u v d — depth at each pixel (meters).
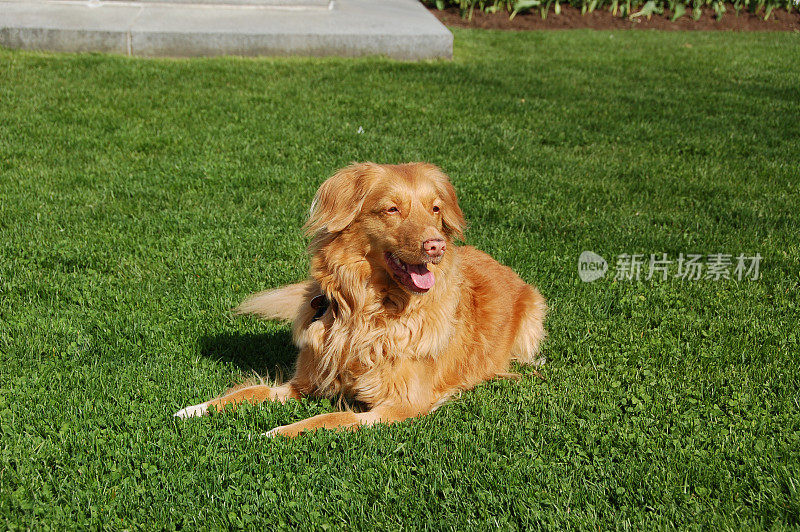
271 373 4.62
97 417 3.80
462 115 10.65
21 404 3.88
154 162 8.20
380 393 4.06
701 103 11.90
